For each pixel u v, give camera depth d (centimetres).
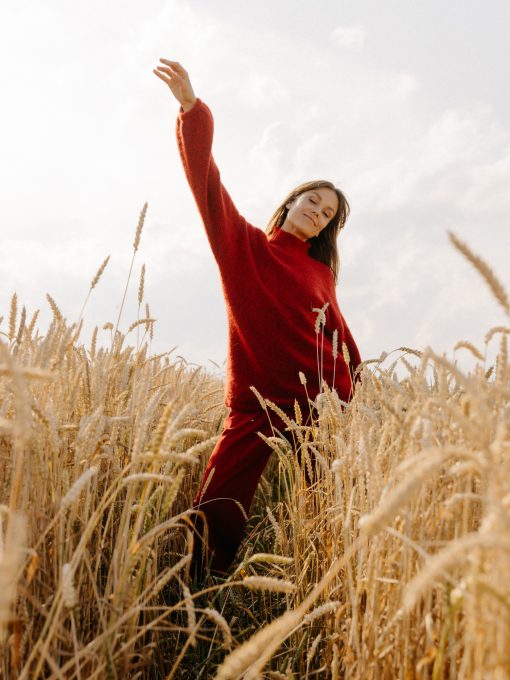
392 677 150
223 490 285
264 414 297
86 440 174
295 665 205
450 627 129
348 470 196
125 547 171
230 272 304
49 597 162
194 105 292
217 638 229
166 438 159
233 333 309
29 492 166
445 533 157
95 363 239
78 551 147
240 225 314
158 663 211
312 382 308
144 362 264
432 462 88
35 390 191
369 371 227
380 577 158
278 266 319
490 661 104
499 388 122
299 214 352
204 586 260
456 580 134
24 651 157
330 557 215
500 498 96
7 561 74
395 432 171
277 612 245
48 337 185
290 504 253
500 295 104
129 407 232
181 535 283
